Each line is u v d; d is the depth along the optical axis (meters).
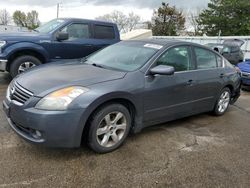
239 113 5.77
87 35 7.50
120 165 3.21
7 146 3.45
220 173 3.21
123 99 3.49
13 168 2.99
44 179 2.84
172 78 4.06
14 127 3.31
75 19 7.34
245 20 36.16
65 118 3.01
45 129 2.99
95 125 3.27
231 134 4.48
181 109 4.37
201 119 5.14
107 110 3.35
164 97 3.98
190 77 4.37
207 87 4.77
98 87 3.25
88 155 3.38
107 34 7.90
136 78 3.64
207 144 4.00
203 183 2.99
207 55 4.93
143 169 3.17
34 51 6.67
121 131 3.61
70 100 3.04
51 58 6.91
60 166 3.10
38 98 3.04
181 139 4.09
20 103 3.15
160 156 3.51
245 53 18.81
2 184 2.71
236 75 5.60
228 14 37.84
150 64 3.85
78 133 3.12
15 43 6.38
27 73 3.71
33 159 3.20
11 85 3.56
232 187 2.96
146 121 3.90
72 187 2.75
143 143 3.84
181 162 3.40
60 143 3.07
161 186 2.88
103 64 4.12
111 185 2.84
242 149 3.91
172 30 47.38
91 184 2.82
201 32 42.38
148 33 17.83
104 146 3.42
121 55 4.27
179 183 2.96
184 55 4.41
